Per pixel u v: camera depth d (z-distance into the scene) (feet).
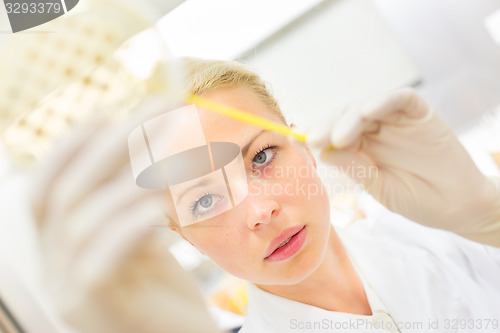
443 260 1.65
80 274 0.79
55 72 0.87
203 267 1.54
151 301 0.83
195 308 0.88
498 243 1.41
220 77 1.14
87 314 0.81
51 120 0.84
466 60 2.19
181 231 1.14
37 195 0.78
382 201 1.33
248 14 1.75
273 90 1.39
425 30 2.20
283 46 1.87
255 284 1.41
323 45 1.92
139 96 0.90
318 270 1.39
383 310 1.46
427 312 1.45
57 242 0.79
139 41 0.94
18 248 0.80
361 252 1.63
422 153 1.17
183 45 1.72
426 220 1.35
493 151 1.99
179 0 1.64
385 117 1.09
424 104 1.11
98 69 0.89
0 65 0.87
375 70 2.05
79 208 0.77
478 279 1.67
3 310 0.83
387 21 2.08
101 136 0.80
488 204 1.28
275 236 1.12
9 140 0.83
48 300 0.82
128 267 0.82
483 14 2.16
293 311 1.38
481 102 2.20
